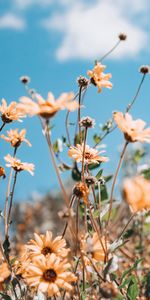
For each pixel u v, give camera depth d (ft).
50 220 5.95
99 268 1.88
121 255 3.13
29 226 5.44
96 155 2.16
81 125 2.19
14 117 2.33
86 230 1.92
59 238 1.95
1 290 1.84
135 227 3.41
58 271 1.74
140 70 2.80
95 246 1.78
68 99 1.56
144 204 1.47
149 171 3.46
